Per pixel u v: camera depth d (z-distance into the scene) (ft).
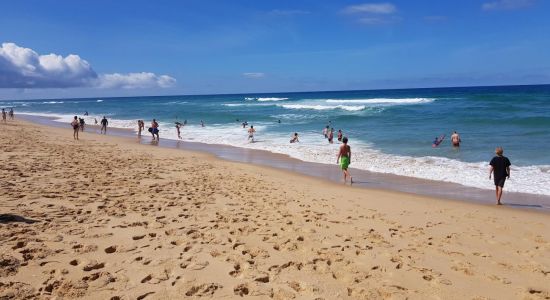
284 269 16.87
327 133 82.33
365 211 29.86
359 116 123.24
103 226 20.93
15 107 312.71
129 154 57.47
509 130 81.20
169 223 22.56
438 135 79.20
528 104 147.64
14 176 32.45
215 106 234.17
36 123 138.82
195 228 21.98
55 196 26.55
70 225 20.57
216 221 23.93
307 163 56.29
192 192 32.45
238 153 66.39
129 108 257.14
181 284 14.64
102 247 17.87
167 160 53.26
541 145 62.54
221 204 28.81
